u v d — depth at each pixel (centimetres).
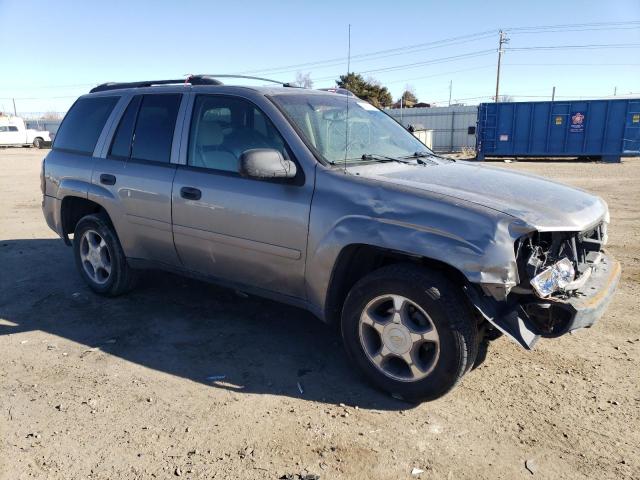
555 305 312
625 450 297
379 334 349
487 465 286
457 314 318
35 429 317
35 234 837
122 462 288
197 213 420
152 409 338
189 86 454
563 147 2531
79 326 465
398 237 325
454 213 316
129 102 496
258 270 400
